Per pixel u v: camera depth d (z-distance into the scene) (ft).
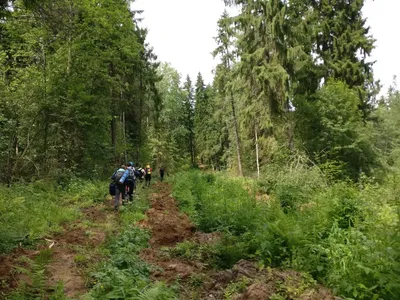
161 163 153.38
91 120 70.85
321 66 87.10
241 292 15.84
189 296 16.51
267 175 58.39
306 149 66.39
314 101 69.87
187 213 39.55
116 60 75.05
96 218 34.12
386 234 19.06
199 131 193.88
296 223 24.93
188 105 230.89
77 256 20.58
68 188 52.06
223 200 40.73
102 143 78.23
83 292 16.01
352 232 20.97
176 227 31.01
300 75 70.85
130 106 112.78
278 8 64.59
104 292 14.89
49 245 23.38
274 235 22.12
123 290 14.01
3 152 48.11
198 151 216.33
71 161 64.54
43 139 56.44
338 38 90.12
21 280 15.33
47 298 14.78
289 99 67.87
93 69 65.72
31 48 56.49
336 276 16.47
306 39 78.13
